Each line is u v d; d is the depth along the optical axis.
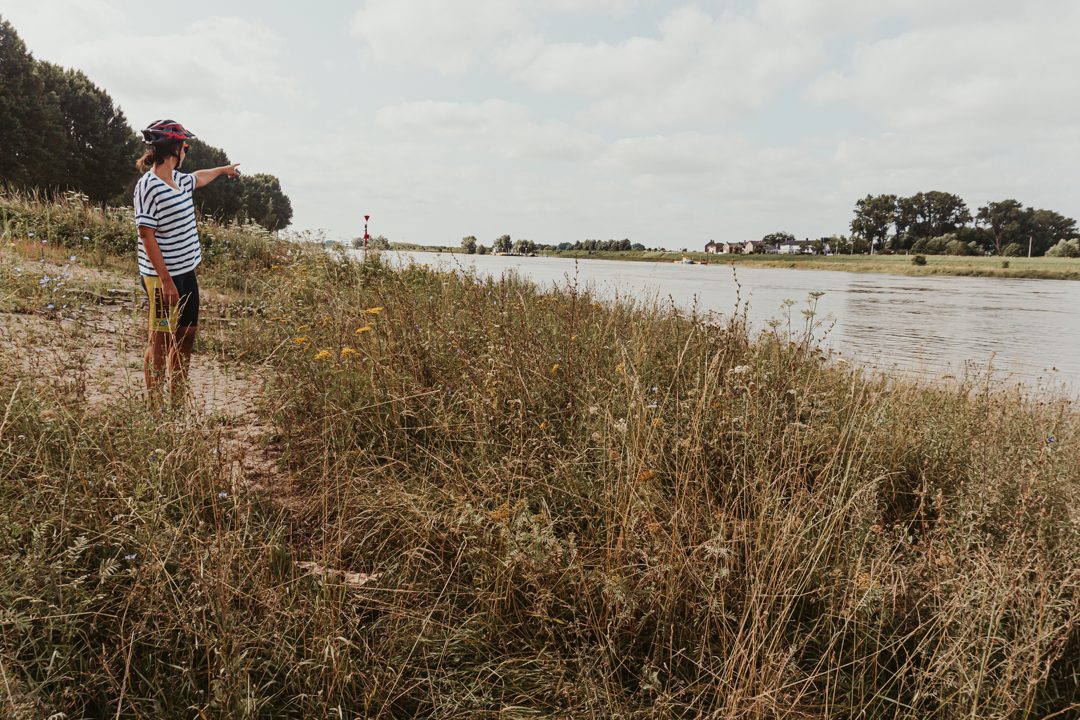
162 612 1.93
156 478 2.39
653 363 4.42
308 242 9.10
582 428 3.46
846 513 2.75
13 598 1.81
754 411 3.33
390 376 3.85
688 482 2.82
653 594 2.34
